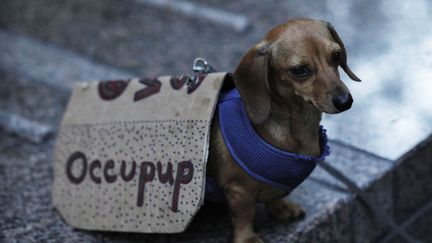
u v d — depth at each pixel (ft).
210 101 4.75
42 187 5.75
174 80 5.01
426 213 6.00
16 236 5.24
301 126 4.67
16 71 7.33
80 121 5.32
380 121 6.07
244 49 7.36
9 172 5.96
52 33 7.97
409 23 7.41
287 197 5.40
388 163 5.67
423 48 6.96
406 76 6.59
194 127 4.75
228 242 5.02
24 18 8.34
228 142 4.70
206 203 5.32
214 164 4.81
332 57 4.48
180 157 4.79
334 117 6.16
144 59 7.38
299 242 5.07
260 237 5.03
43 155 6.17
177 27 7.92
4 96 6.97
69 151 5.33
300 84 4.49
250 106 4.58
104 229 5.08
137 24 8.05
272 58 4.54
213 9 8.11
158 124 4.93
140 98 5.10
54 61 7.45
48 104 6.84
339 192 5.44
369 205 5.49
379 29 7.35
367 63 6.82
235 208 4.84
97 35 7.88
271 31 4.61
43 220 5.38
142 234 5.16
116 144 5.11
